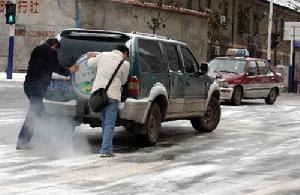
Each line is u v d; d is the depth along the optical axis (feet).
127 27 113.19
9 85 80.74
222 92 74.02
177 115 41.11
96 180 26.91
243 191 25.32
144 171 29.35
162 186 25.95
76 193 24.23
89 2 107.04
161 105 38.63
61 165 30.27
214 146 38.70
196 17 130.93
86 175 27.96
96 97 32.27
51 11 105.91
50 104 35.40
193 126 46.03
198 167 30.78
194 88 42.75
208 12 144.97
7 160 31.12
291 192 25.35
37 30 106.32
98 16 108.47
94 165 30.55
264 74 80.84
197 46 132.16
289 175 29.17
